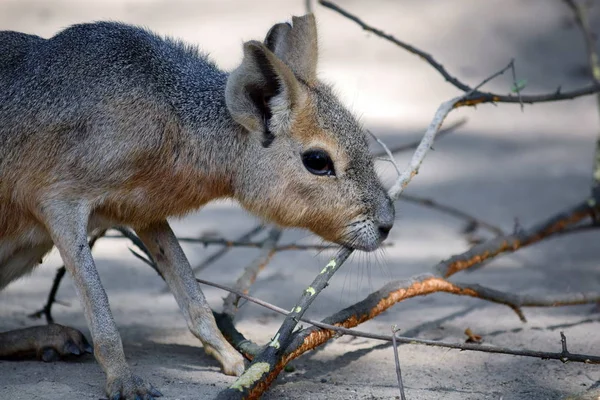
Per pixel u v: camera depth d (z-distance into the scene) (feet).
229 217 53.93
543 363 32.17
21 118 30.37
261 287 41.88
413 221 53.01
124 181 30.27
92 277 29.40
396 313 38.29
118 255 47.60
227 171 31.63
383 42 87.92
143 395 27.86
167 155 30.71
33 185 30.17
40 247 32.60
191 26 91.50
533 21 90.79
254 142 31.19
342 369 31.58
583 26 49.44
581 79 78.69
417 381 30.48
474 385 30.19
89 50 30.91
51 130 30.04
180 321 37.35
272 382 29.07
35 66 31.01
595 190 41.83
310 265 45.62
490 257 36.91
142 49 31.37
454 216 53.21
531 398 29.07
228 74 32.53
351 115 31.76
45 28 89.20
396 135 66.03
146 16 95.45
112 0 101.86
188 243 49.08
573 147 67.05
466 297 40.68
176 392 28.60
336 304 39.40
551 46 85.56
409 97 75.46
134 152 30.12
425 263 45.19
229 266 45.27
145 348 33.55
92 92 30.17
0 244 31.78
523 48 85.56
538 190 57.36
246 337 34.81
